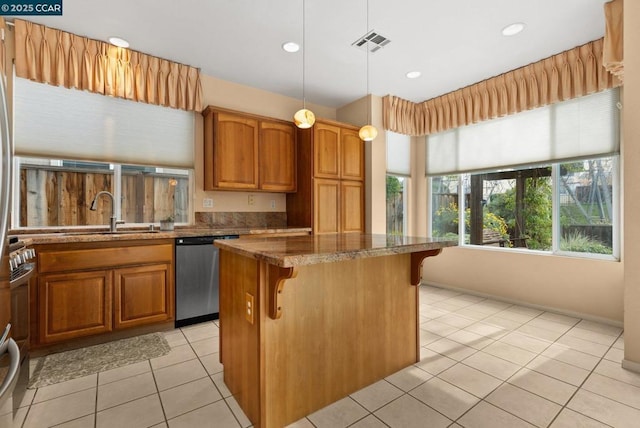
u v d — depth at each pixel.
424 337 2.64
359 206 4.19
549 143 3.32
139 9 2.45
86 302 2.41
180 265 2.86
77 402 1.74
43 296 2.26
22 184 2.78
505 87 3.55
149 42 2.93
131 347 2.44
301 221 3.96
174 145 3.38
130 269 2.60
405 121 4.39
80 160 2.87
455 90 4.07
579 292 3.11
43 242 2.24
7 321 1.10
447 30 2.76
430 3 2.41
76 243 2.38
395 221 4.62
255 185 3.64
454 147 4.27
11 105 2.58
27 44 2.56
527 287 3.50
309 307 1.68
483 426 1.54
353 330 1.87
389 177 4.55
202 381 1.96
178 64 3.30
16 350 1.00
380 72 3.56
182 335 2.69
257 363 1.52
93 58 2.85
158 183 3.42
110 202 3.15
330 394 1.75
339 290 1.81
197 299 2.96
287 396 1.59
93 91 2.84
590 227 3.11
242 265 1.69
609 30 2.38
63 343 2.37
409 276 2.20
